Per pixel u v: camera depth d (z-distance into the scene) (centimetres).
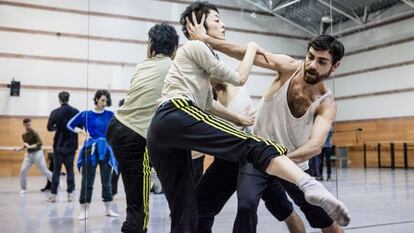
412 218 300
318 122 156
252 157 126
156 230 271
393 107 887
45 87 673
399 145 868
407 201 389
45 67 679
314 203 114
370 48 866
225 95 199
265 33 523
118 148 198
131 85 203
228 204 346
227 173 166
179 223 150
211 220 170
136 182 195
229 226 275
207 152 134
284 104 162
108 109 358
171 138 138
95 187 343
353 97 861
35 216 326
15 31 681
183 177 151
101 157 333
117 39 668
